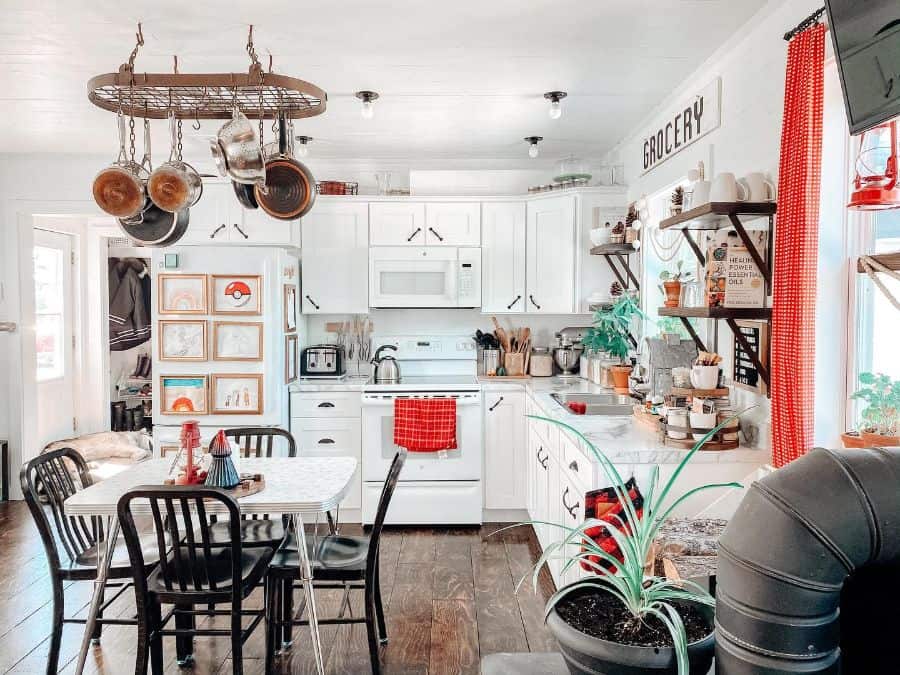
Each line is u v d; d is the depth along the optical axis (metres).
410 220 4.89
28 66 3.14
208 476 2.60
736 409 2.78
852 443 1.91
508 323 5.26
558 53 3.00
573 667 1.23
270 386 4.42
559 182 4.82
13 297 5.10
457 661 2.78
